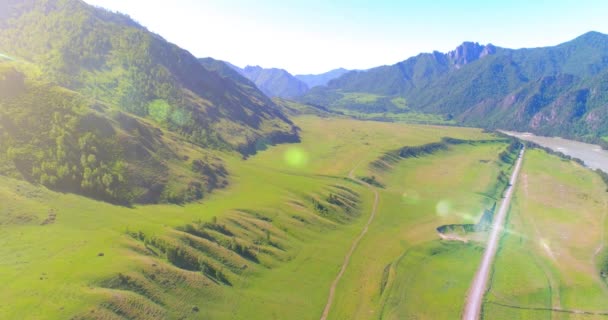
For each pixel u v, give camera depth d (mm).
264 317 79000
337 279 98312
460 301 94438
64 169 103500
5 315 56750
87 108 129625
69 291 63875
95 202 101125
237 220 111812
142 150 131375
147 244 85688
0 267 67500
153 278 75000
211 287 81500
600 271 113812
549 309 94000
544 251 125875
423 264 111875
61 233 82375
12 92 119625
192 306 74438
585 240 134125
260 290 88000
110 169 115062
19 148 104312
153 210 108188
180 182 129250
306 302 87000
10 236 77062
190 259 86625
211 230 101875
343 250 114000
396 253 115500
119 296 66625
